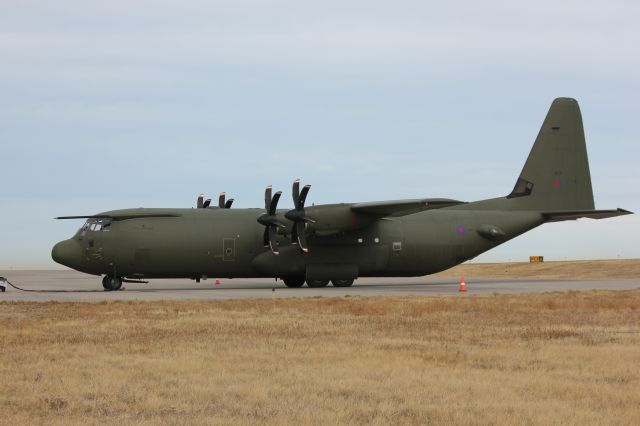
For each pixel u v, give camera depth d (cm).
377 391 1421
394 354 1844
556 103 5772
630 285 5278
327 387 1456
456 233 5388
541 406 1296
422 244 5284
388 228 5206
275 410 1272
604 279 6838
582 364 1705
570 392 1406
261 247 5009
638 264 8106
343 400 1347
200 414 1246
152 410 1274
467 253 5447
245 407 1296
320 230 4800
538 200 5672
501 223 5503
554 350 1906
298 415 1234
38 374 1578
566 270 8319
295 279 5369
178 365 1686
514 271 9050
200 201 5672
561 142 5753
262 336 2183
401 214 4875
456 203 4616
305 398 1362
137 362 1722
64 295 4141
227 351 1888
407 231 5256
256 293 4356
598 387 1452
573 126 5788
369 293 4338
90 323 2523
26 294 4266
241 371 1622
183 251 4891
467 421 1198
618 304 3278
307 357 1797
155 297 3922
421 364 1705
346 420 1204
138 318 2702
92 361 1739
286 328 2384
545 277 7694
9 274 10738
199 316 2783
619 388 1443
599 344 2028
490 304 3312
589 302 3394
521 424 1177
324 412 1255
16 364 1695
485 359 1772
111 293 4394
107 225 4841
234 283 6244
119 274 4909
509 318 2733
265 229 4909
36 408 1288
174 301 3528
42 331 2291
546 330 2328
